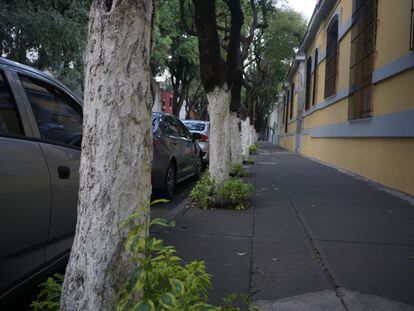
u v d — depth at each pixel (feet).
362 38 39.63
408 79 28.50
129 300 7.34
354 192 30.35
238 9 26.71
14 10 35.81
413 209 24.52
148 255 7.27
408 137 28.66
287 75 110.32
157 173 26.14
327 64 57.62
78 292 7.86
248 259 15.67
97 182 7.91
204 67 24.76
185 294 6.91
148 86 8.38
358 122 40.60
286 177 39.24
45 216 11.35
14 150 10.49
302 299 12.35
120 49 7.95
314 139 68.74
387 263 15.40
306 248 17.06
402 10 29.35
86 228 7.95
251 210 23.98
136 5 8.03
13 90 11.58
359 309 11.76
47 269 11.66
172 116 32.19
